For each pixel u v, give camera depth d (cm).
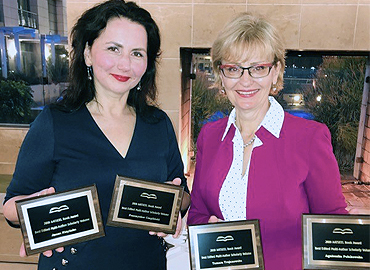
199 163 137
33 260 258
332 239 107
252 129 123
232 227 111
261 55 110
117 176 112
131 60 112
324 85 387
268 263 115
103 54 110
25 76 481
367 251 105
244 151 123
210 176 126
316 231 107
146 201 114
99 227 110
